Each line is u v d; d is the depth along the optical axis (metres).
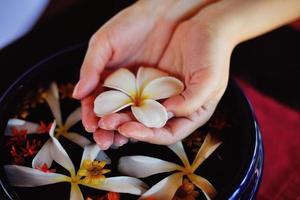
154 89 0.38
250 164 0.32
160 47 0.45
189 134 0.37
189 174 0.34
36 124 0.38
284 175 0.44
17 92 0.39
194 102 0.36
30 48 0.55
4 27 0.53
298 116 0.49
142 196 0.32
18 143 0.36
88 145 0.36
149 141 0.35
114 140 0.35
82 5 0.62
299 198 0.42
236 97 0.38
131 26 0.44
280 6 0.45
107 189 0.33
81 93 0.38
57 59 0.41
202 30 0.42
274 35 0.60
